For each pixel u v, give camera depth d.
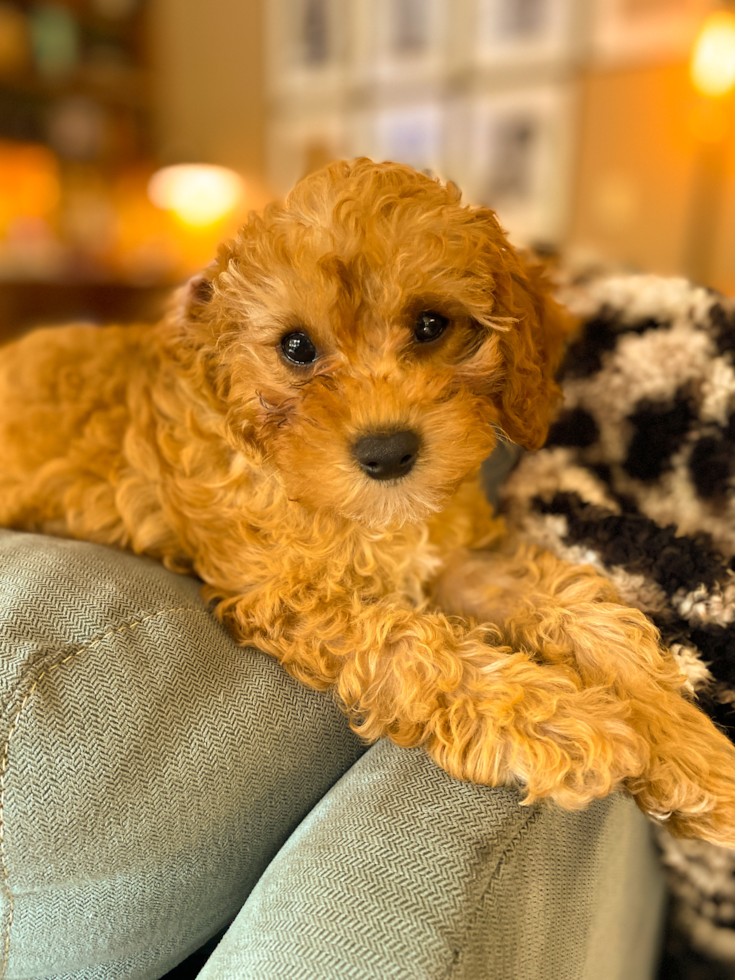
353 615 0.28
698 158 1.05
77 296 1.10
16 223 1.12
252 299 0.27
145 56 1.28
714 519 0.31
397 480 0.26
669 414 0.32
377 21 1.18
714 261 1.09
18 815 0.20
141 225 1.31
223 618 0.27
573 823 0.24
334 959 0.19
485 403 0.28
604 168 1.11
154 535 0.31
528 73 1.12
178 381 0.31
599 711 0.25
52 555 0.26
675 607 0.28
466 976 0.19
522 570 0.30
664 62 1.04
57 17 1.16
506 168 1.17
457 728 0.24
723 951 0.36
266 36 1.25
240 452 0.29
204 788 0.22
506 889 0.21
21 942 0.22
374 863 0.20
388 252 0.25
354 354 0.27
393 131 1.22
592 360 0.34
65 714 0.21
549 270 0.38
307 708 0.25
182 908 0.23
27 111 1.15
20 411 0.33
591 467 0.33
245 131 1.32
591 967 0.25
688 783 0.24
